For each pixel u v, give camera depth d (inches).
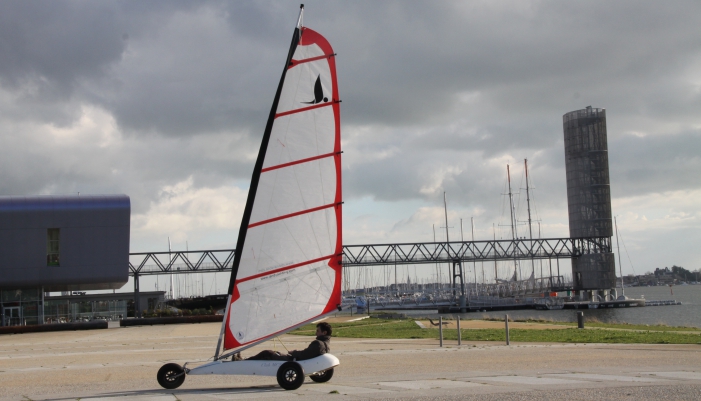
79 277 3065.9
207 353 1081.4
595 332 1412.4
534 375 631.8
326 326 618.2
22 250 2992.1
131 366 853.8
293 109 655.8
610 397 456.4
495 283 6692.9
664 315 4483.3
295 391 538.6
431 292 7495.1
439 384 562.3
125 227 3137.3
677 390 490.3
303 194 652.1
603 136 6250.0
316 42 672.4
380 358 877.8
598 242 6171.3
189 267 4180.6
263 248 631.2
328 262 657.6
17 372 806.5
